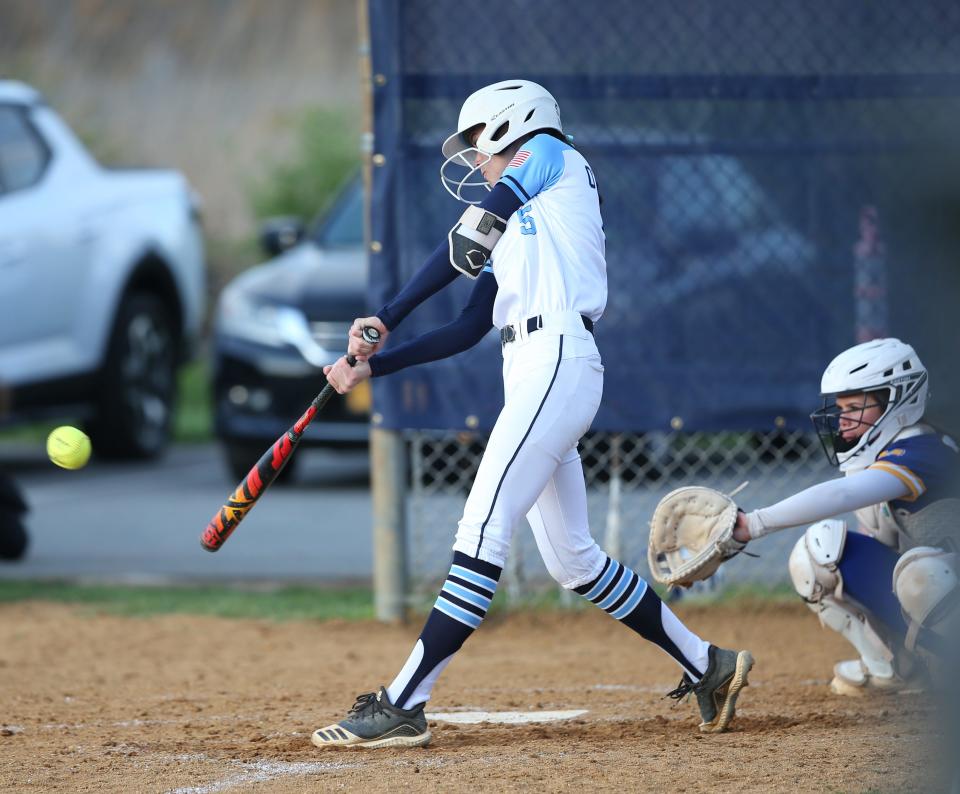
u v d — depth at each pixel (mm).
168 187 43250
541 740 15406
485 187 23281
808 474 30328
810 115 23359
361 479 41594
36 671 21188
